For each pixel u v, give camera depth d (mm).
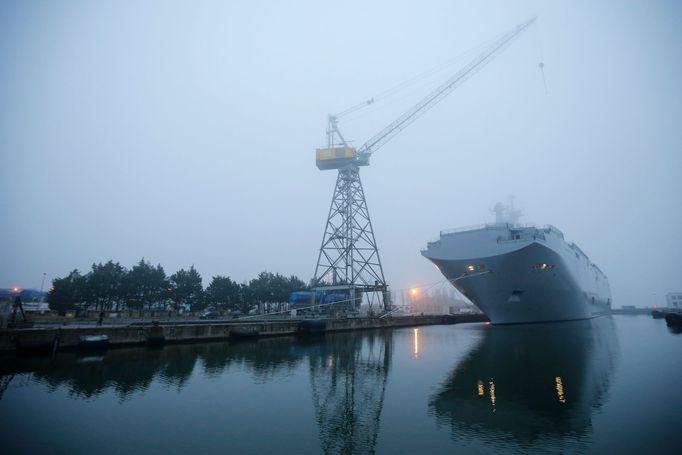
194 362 27109
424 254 52500
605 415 15500
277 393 19531
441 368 25953
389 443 13180
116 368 24375
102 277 61906
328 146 80562
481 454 12148
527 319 53688
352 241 71125
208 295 73250
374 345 38531
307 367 26250
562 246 54688
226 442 13219
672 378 21344
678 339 39844
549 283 48375
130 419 15383
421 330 59781
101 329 31938
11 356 27547
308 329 46875
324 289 66375
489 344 37938
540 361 27641
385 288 68062
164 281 68375
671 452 11820
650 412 15656
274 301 83938
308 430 14422
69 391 19047
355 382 22031
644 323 71750
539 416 15680
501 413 16141
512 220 83750
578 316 65312
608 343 37031
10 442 12891
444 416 15961
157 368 24641
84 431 14023
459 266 48438
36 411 16062
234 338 40562
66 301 59250
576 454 11969
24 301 71562
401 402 18031
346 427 14750
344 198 74438
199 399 18250
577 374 23062
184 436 13703
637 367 24688
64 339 29875
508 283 47281
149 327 34562
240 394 19219
